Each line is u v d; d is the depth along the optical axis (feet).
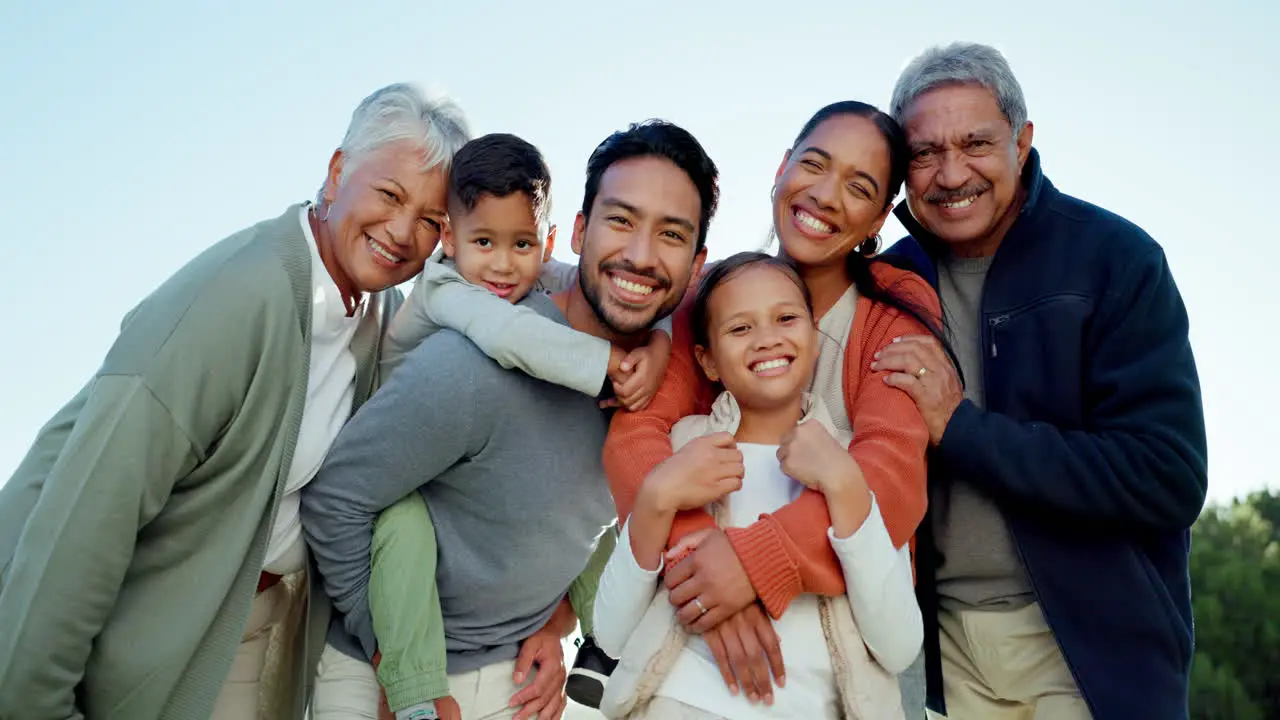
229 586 8.36
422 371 8.52
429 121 9.34
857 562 7.43
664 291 8.69
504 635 9.23
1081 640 9.02
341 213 9.12
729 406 8.47
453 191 9.34
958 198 9.64
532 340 8.35
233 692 9.48
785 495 8.11
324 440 9.11
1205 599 37.06
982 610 9.72
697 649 7.77
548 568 9.10
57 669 7.75
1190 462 8.86
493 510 8.82
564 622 9.95
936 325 9.04
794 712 7.50
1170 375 9.05
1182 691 9.01
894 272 9.46
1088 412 9.38
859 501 7.50
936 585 9.96
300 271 8.73
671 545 7.78
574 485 8.98
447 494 8.95
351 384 9.60
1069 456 8.84
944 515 9.61
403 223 9.19
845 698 7.56
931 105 9.58
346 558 8.82
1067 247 9.63
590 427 8.96
